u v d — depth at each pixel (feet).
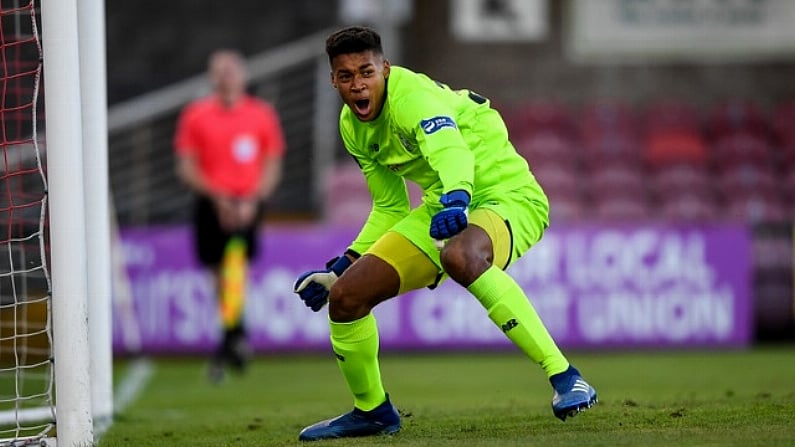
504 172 57.57
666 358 122.11
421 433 58.29
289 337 129.29
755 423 57.57
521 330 53.88
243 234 113.91
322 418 73.56
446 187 51.39
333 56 53.83
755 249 131.44
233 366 112.88
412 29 167.32
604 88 168.76
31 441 59.31
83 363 58.54
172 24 174.60
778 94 168.55
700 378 100.48
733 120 162.09
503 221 55.83
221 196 114.32
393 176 58.85
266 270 128.88
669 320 129.90
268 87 164.76
